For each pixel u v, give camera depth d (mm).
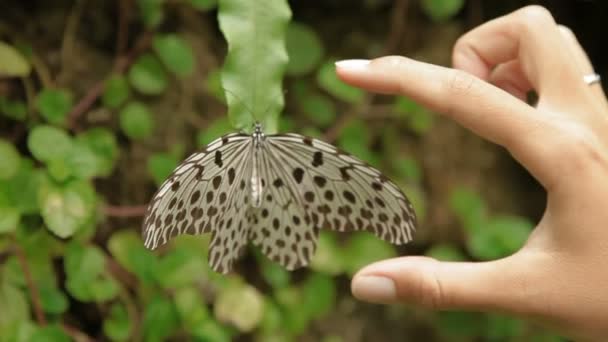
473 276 581
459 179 972
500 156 1001
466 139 977
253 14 592
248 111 589
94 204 704
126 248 752
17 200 698
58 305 716
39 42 765
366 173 543
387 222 549
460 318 931
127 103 794
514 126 586
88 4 779
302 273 853
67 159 704
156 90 777
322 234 842
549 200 585
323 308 838
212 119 829
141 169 797
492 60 669
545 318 580
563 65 606
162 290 759
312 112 856
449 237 961
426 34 936
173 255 752
